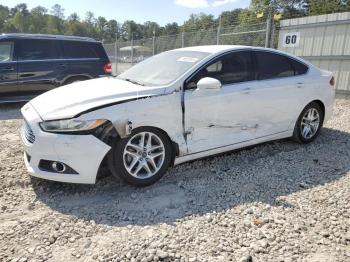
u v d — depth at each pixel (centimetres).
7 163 476
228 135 464
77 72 948
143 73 482
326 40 1112
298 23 1190
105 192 394
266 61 507
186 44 1612
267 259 277
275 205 365
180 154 425
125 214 345
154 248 288
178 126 415
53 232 313
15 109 922
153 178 405
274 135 525
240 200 376
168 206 362
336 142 589
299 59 558
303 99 545
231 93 454
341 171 460
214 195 387
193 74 430
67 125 360
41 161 376
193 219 336
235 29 1361
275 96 504
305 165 480
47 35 923
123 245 293
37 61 898
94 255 279
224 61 463
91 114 364
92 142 362
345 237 308
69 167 366
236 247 292
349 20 1034
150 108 391
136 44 2080
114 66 2419
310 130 573
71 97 400
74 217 339
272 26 1241
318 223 330
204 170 459
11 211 351
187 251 286
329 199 379
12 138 612
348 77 1066
